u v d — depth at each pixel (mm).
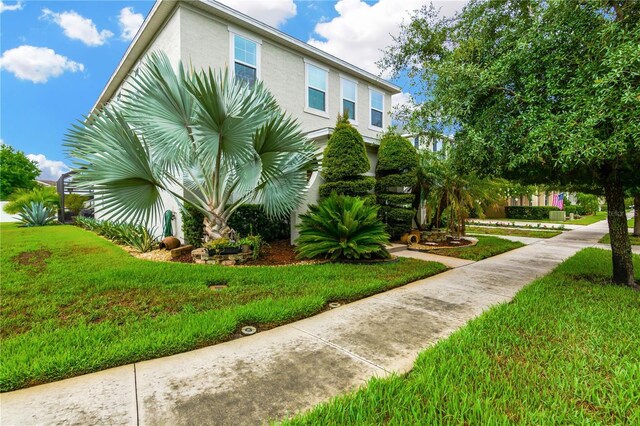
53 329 3021
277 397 2041
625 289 4266
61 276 4812
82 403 1974
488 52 4551
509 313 3338
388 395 2000
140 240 7578
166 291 4172
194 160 6695
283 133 5805
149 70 5609
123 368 2393
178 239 7461
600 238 11328
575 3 3398
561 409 1846
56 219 16859
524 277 5352
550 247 9094
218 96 4926
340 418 1802
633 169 4156
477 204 9664
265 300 3760
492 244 9242
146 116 5688
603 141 3129
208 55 8656
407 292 4434
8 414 1867
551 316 3260
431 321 3336
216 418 1843
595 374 2205
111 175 4863
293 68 10844
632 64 2807
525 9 4484
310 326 3211
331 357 2562
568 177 4766
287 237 8727
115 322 3193
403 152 9242
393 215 9117
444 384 2088
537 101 3734
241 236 7680
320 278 4879
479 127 4184
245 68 9477
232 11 8898
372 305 3869
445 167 8289
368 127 13742
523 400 1941
